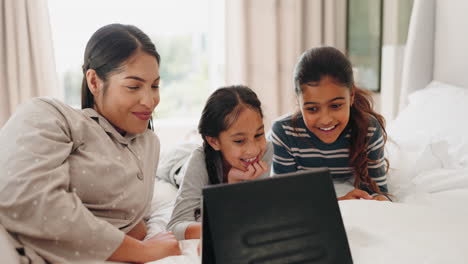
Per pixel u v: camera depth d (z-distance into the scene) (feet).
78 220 2.42
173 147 5.41
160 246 2.67
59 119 2.76
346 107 3.71
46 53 9.08
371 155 4.24
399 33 8.03
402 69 8.09
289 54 9.72
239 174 3.52
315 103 3.66
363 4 8.73
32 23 8.88
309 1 9.57
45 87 9.14
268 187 2.12
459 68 6.62
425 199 3.88
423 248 2.34
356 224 2.68
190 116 11.25
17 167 2.41
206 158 3.67
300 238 2.11
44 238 2.38
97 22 9.86
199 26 10.72
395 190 4.42
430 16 7.00
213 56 10.41
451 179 4.19
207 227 2.05
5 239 2.26
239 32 9.55
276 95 9.78
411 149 5.30
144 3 10.16
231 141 3.38
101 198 2.82
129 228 3.02
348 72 3.70
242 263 2.00
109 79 2.87
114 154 2.93
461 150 4.89
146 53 2.90
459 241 2.41
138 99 2.88
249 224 2.05
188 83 11.12
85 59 3.01
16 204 2.34
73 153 2.83
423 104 6.13
